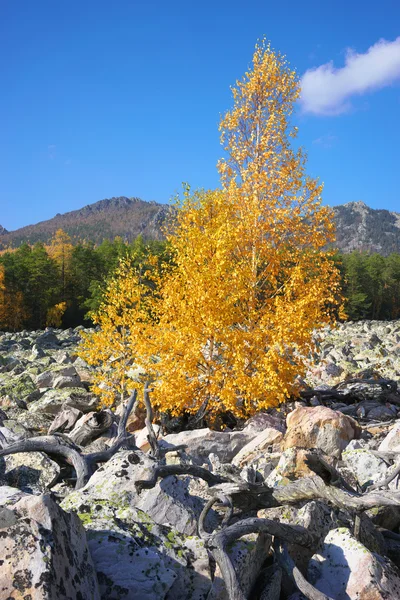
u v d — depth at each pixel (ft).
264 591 11.80
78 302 336.70
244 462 25.55
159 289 40.83
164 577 10.71
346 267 440.45
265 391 34.86
